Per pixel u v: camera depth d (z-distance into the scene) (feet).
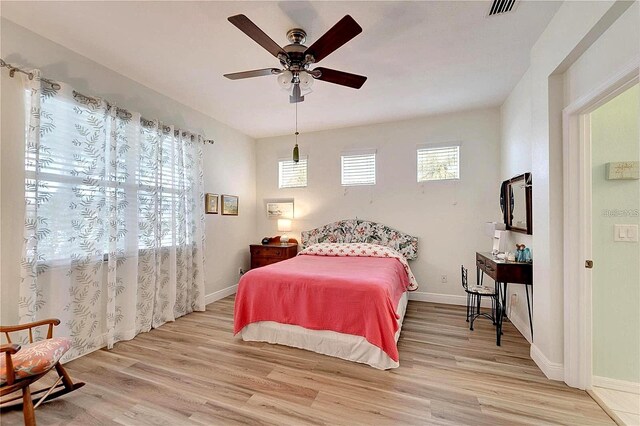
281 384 6.73
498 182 12.39
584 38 5.49
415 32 7.27
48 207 7.45
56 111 7.59
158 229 10.38
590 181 6.38
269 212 16.53
